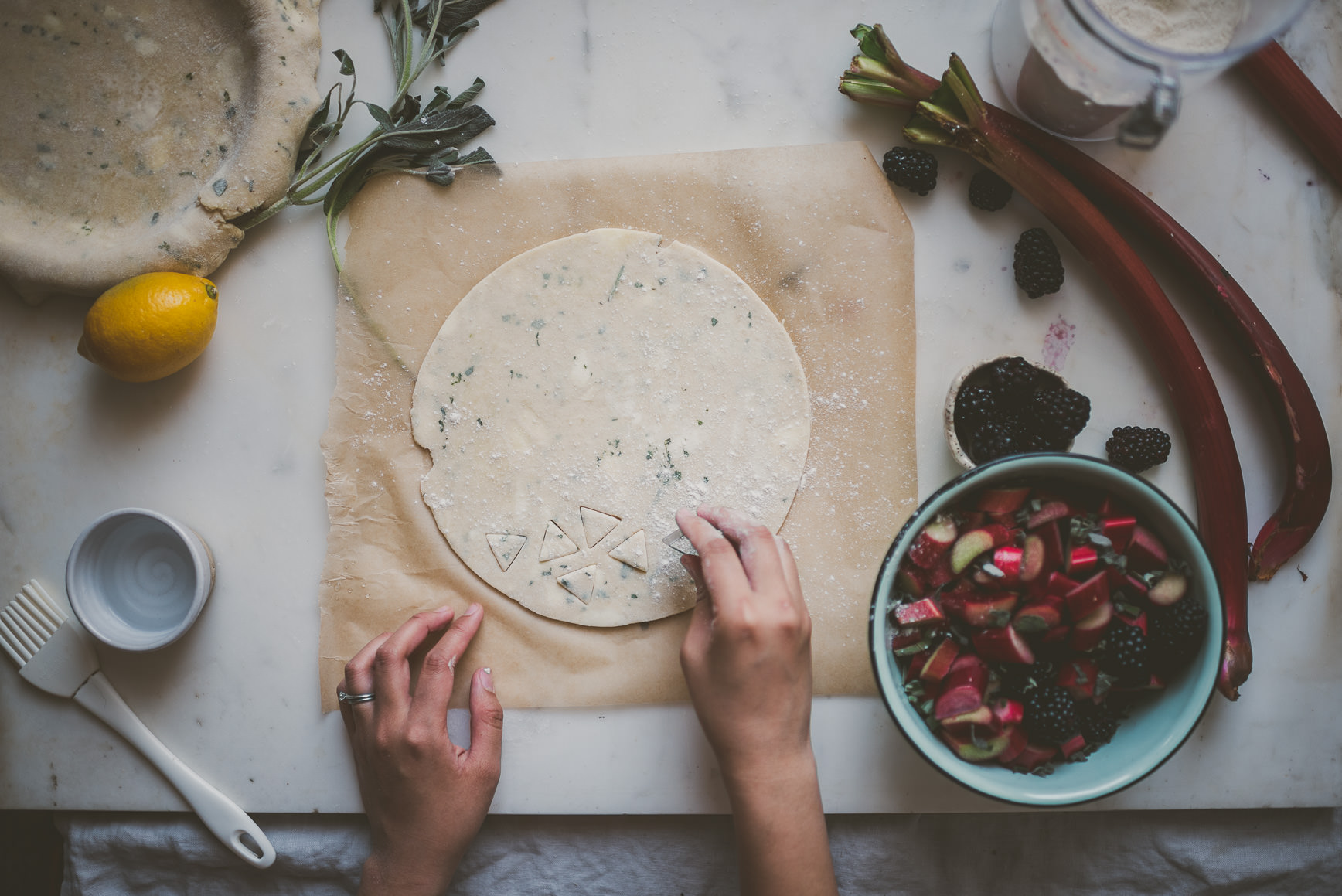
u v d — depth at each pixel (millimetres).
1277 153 1209
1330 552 1191
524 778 1201
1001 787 989
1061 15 1012
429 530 1205
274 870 1243
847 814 1226
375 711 1137
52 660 1232
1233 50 1006
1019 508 1066
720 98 1233
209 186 1175
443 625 1188
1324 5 1222
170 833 1250
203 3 1205
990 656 1039
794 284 1194
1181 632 1001
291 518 1238
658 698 1179
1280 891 1194
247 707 1232
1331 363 1199
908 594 1067
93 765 1249
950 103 1133
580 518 1188
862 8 1224
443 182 1204
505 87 1246
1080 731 1036
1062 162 1148
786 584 1046
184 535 1177
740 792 1023
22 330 1263
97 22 1222
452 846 1125
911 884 1213
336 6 1249
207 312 1155
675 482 1184
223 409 1246
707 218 1201
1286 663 1183
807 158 1190
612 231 1195
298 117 1184
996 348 1200
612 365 1195
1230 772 1177
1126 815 1211
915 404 1189
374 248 1211
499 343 1203
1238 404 1201
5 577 1260
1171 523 994
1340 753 1171
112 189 1223
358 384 1208
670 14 1238
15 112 1226
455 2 1229
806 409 1180
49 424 1262
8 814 1358
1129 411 1193
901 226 1182
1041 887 1210
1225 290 1138
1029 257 1150
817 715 1181
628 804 1192
